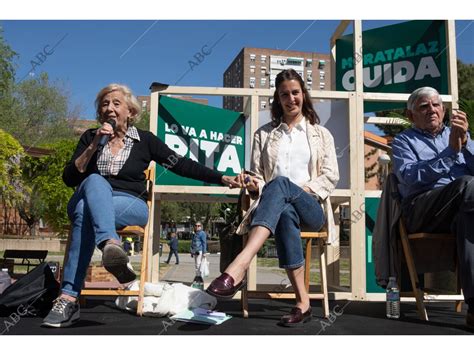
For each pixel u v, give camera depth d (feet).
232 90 13.34
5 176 34.81
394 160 9.81
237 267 6.79
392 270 9.31
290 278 8.00
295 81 9.61
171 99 13.67
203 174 8.93
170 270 41.86
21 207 72.13
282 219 7.91
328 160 9.36
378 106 15.89
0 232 81.10
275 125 9.98
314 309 10.46
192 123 13.98
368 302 12.02
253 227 7.29
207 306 8.87
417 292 8.84
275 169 9.48
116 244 6.91
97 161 8.77
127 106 9.09
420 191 9.16
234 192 13.12
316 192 8.78
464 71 57.82
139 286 8.75
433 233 8.96
